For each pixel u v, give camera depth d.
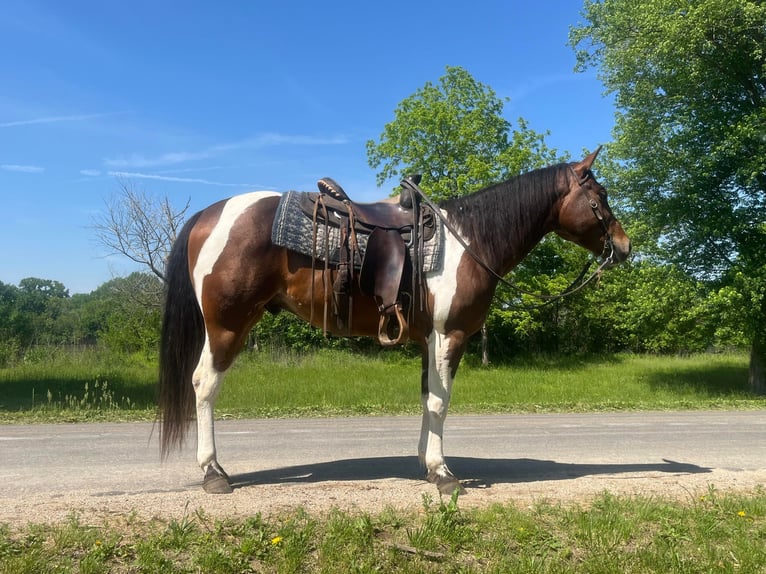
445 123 24.58
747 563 3.38
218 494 4.54
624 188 18.14
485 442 7.92
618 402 13.98
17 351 20.81
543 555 3.44
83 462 6.25
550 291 23.69
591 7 18.33
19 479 5.36
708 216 16.45
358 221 4.61
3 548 3.26
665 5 15.80
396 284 4.46
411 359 23.64
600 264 5.24
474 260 4.70
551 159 23.95
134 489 4.93
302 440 7.98
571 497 4.69
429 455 4.86
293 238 4.52
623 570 3.29
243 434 8.56
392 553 3.38
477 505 4.32
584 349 31.25
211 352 4.67
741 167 15.80
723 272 16.73
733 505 4.43
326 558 3.30
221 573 3.14
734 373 20.98
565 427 9.60
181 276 4.79
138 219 25.03
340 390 15.10
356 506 4.23
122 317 28.39
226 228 4.63
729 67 16.12
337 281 4.51
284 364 20.12
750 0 15.38
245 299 4.61
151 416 10.75
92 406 12.71
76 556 3.29
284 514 4.00
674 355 30.23
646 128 17.27
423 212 4.73
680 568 3.32
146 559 3.21
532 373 21.28
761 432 9.09
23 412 11.24
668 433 8.93
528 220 4.93
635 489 5.00
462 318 4.70
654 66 16.94
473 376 19.88
